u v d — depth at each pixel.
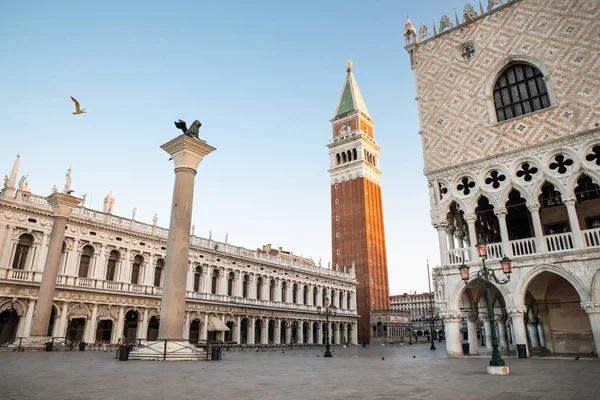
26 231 44.66
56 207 36.59
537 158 27.48
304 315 78.75
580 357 24.25
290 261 79.06
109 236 51.56
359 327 99.50
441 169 31.52
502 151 29.00
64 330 45.41
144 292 53.69
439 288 29.38
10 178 44.41
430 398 10.27
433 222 30.94
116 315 50.66
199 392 11.06
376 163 119.81
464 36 33.12
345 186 112.38
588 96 26.38
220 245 65.44
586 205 29.52
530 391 11.46
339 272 92.62
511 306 26.30
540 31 29.27
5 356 25.78
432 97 33.62
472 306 30.80
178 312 24.45
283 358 32.06
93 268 49.50
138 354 23.70
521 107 29.61
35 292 44.03
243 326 68.38
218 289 63.72
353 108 117.88
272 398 10.16
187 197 26.42
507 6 31.33
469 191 30.23
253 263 70.31
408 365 22.39
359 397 10.43
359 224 106.56
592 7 27.45
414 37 35.84
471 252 28.72
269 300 72.00
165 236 57.59
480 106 30.91
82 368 17.72
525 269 26.30
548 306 30.55
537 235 26.55
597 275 23.89
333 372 18.05
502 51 30.72
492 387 12.41
